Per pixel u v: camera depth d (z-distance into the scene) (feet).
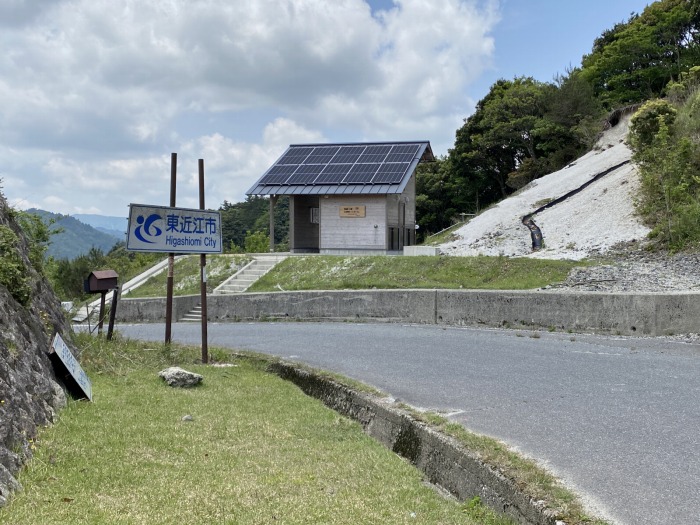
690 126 69.51
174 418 20.21
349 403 24.39
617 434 18.49
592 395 23.43
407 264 63.16
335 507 13.60
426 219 161.79
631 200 72.38
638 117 71.15
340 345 38.32
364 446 18.99
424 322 47.96
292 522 12.60
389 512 13.61
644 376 26.48
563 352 32.99
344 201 83.05
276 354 35.47
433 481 17.44
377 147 91.56
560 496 13.62
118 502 13.12
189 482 14.53
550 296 41.39
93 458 15.66
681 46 140.46
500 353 33.45
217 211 33.47
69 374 20.89
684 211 55.88
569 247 64.69
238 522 12.45
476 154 148.25
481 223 89.61
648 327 37.22
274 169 90.99
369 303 50.93
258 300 55.77
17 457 14.17
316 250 94.68
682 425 19.31
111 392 23.31
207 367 30.68
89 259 88.79
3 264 21.31
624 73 140.46
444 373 28.53
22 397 16.75
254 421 20.66
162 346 33.96
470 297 45.50
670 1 141.18
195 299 61.87
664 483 14.60
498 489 14.83
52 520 11.92
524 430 19.06
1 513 11.98
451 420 20.31
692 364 28.78
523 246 71.15
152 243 31.45
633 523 12.46
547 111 137.69
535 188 103.50
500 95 161.48
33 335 21.04
